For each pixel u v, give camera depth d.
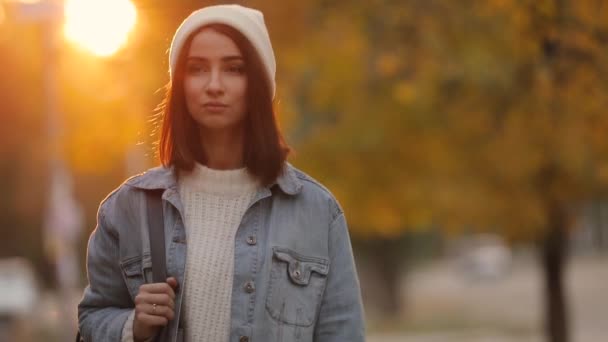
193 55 4.06
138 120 12.80
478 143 14.71
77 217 17.77
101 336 4.06
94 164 13.81
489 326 34.03
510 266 81.81
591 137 12.51
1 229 45.03
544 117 12.81
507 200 15.59
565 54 9.66
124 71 12.53
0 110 35.41
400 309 42.72
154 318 3.88
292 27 13.37
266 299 4.02
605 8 9.18
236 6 4.11
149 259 4.06
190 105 4.07
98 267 4.20
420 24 12.35
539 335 29.84
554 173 14.99
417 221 16.28
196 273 4.04
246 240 4.07
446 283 65.69
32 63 22.05
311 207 4.18
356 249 42.84
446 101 14.13
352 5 12.98
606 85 9.87
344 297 4.16
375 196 15.75
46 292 46.78
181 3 10.62
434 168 15.54
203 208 4.13
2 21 14.93
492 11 11.30
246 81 4.07
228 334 4.00
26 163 38.78
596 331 29.45
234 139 4.16
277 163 4.11
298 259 4.10
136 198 4.16
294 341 4.04
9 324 28.45
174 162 4.14
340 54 13.38
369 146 14.77
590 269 66.94
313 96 14.23
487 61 12.92
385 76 13.36
